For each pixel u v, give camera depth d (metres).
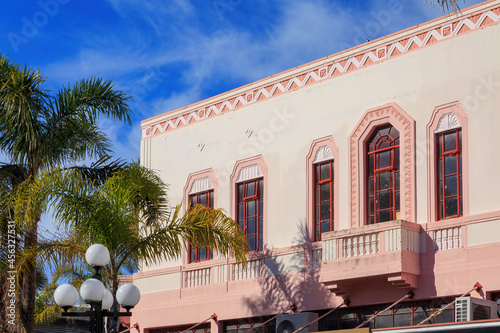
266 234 21.56
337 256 18.95
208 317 22.31
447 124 18.36
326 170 20.62
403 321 18.30
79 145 21.48
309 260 20.33
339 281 18.88
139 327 24.27
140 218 20.86
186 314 22.95
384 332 15.03
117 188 19.20
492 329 13.22
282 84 21.98
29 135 19.75
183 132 24.55
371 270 18.16
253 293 21.39
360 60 20.25
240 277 22.00
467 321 13.63
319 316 19.91
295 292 20.42
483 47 17.91
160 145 25.20
